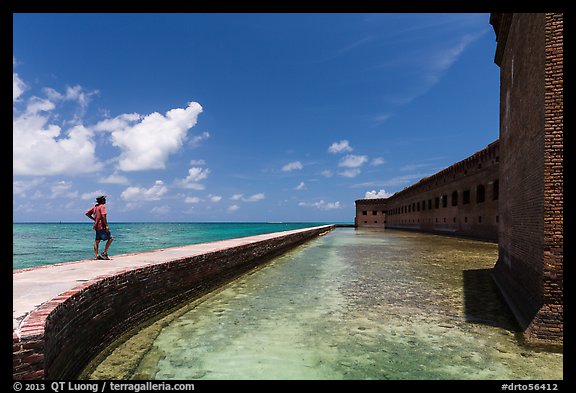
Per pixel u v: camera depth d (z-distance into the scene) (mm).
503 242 8664
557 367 3902
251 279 10258
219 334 5246
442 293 7730
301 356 4348
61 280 4832
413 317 5957
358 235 38188
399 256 15227
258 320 5961
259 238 16203
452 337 4930
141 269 5910
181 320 6066
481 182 26125
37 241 40375
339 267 12258
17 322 2986
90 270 5719
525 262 5730
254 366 4062
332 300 7309
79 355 3949
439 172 36406
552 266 4527
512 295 6426
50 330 3160
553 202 4551
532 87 5406
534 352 4312
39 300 3650
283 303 7160
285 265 13273
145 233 64312
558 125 4594
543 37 4828
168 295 6797
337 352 4453
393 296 7539
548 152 4613
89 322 4262
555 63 4660
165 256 8016
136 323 5668
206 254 8633
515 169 6805
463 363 4047
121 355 4449
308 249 20359
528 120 5641
